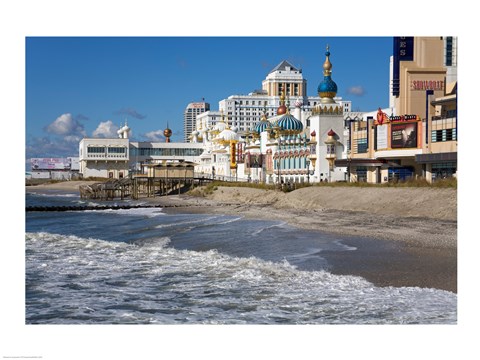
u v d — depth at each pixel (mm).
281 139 110000
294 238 39406
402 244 34344
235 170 129000
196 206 80812
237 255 33406
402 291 23516
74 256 35469
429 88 87500
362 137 86062
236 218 58375
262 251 34250
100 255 35719
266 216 58938
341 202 62000
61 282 27828
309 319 20609
